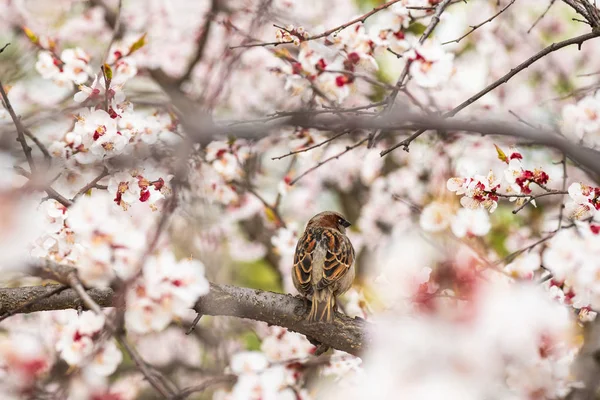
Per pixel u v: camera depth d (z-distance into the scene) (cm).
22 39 1634
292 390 1101
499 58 1728
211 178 1337
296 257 1059
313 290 1005
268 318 906
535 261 916
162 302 673
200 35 1666
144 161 985
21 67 1577
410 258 817
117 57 1074
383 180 1769
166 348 1612
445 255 895
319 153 1261
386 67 1647
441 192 1477
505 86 1708
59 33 1683
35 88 1558
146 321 672
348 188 1883
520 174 862
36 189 755
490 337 602
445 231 1001
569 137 982
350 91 1116
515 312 607
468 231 968
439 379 591
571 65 1761
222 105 1605
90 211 685
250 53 1622
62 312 1276
